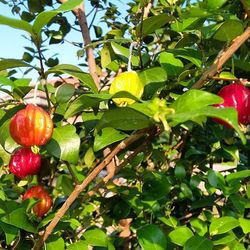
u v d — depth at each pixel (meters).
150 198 0.28
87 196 0.26
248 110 0.22
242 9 0.29
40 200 0.24
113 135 0.22
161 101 0.17
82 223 0.31
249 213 0.33
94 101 0.20
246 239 0.35
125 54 0.29
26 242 0.26
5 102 0.26
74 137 0.22
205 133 0.35
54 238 0.24
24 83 0.28
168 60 0.28
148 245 0.23
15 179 0.36
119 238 0.32
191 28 0.28
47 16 0.19
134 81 0.22
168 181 0.29
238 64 0.26
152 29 0.26
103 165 0.22
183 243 0.24
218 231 0.24
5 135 0.23
